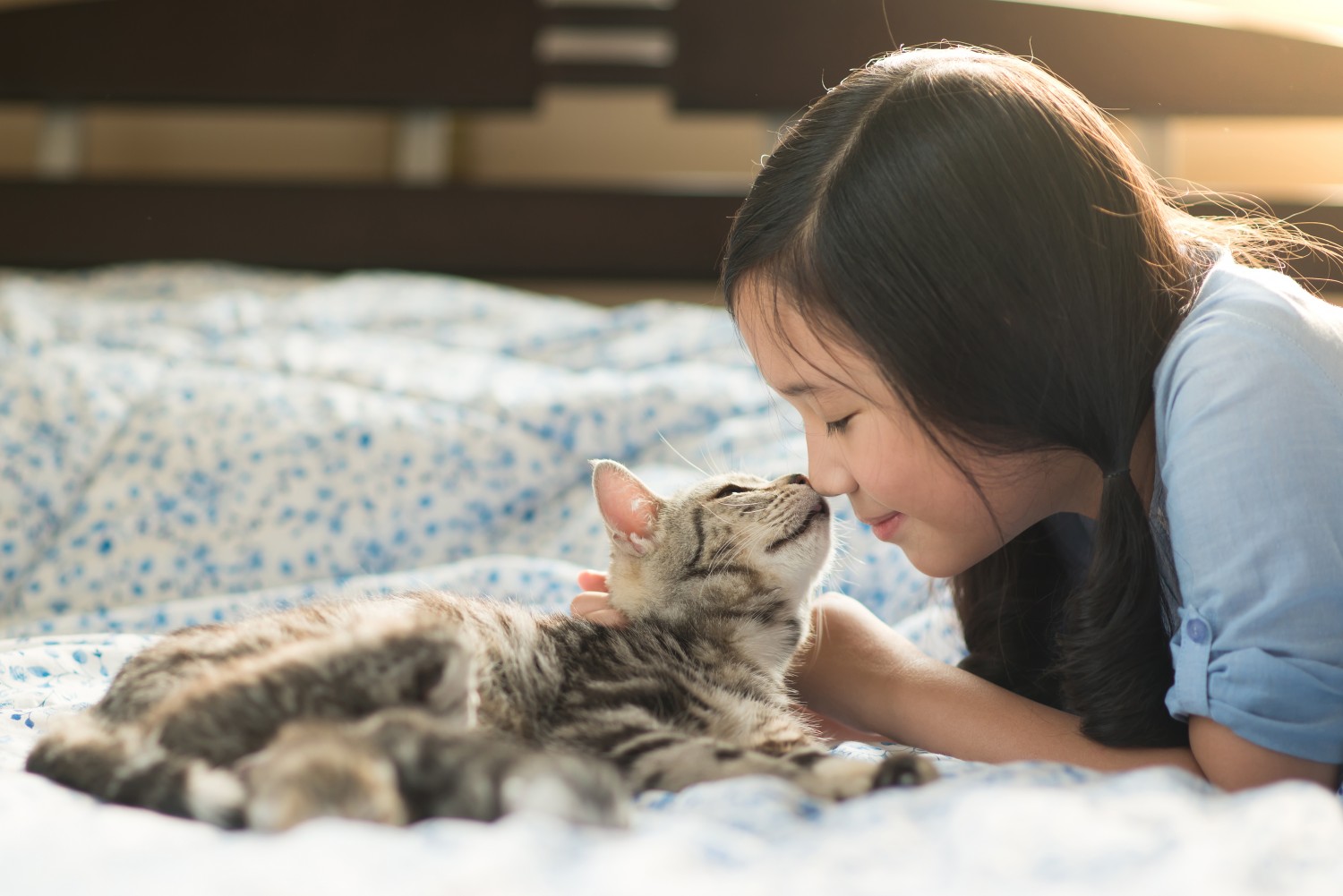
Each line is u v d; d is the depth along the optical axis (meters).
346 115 4.27
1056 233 1.40
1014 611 1.93
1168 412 1.45
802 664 1.89
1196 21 3.49
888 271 1.42
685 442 2.96
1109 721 1.49
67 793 1.14
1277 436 1.33
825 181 1.53
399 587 2.42
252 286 3.68
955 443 1.45
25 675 1.92
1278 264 2.23
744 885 0.80
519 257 3.88
